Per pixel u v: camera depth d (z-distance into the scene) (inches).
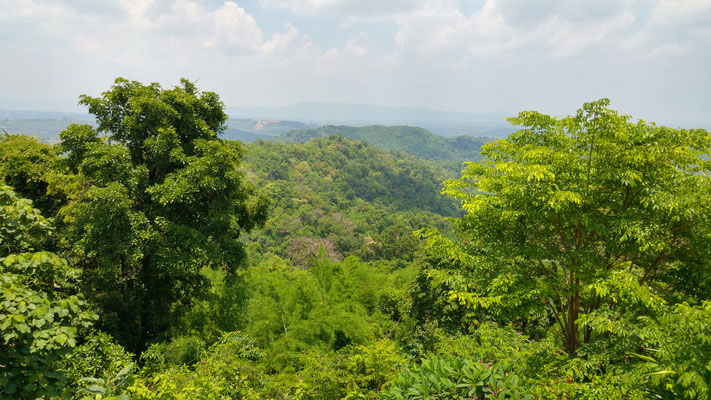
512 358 225.3
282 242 3449.8
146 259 527.8
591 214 235.5
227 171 515.8
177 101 547.5
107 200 424.5
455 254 277.0
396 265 2380.7
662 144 236.8
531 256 254.7
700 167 243.0
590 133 241.6
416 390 139.4
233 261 551.8
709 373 127.6
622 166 232.1
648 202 218.5
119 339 448.8
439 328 424.5
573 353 239.8
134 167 511.2
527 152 250.2
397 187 6865.2
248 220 645.9
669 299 240.8
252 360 360.2
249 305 563.8
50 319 142.9
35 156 598.5
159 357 313.4
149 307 520.1
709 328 132.2
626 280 197.3
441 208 6446.9
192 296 574.2
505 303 240.4
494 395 131.9
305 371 314.0
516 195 249.3
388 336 557.6
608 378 161.9
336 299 648.4
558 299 267.7
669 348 149.3
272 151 6382.9
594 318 200.4
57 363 154.5
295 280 677.9
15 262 152.6
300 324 523.2
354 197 5989.2
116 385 196.9
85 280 486.6
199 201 523.5
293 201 4584.2
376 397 241.4
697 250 224.1
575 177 240.5
